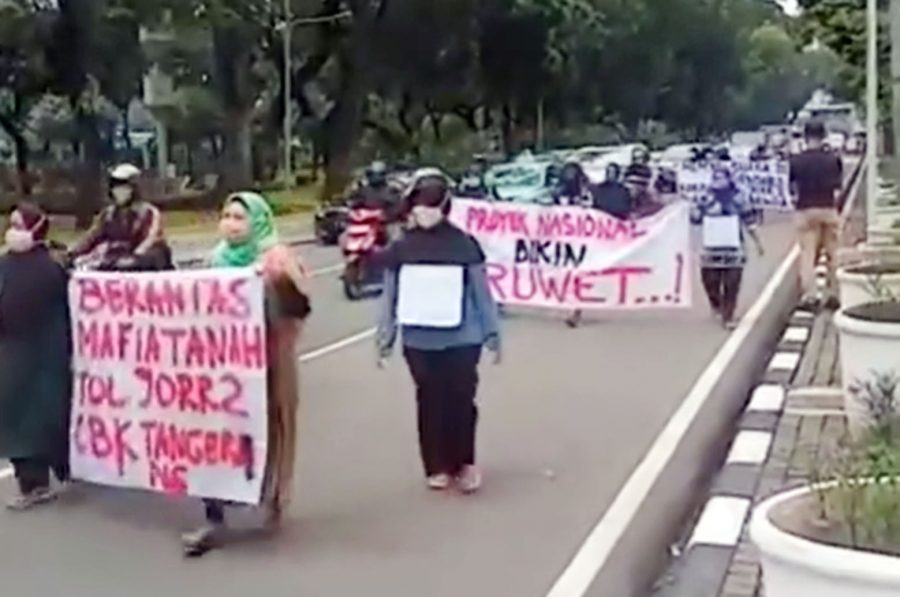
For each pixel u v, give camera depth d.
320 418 11.58
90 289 8.49
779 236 32.41
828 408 10.93
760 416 10.70
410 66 57.12
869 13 21.17
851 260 17.89
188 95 55.84
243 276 7.80
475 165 49.16
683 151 51.47
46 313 8.72
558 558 7.47
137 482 8.30
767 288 21.19
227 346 7.89
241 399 7.85
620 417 11.42
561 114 83.50
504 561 7.42
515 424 11.19
